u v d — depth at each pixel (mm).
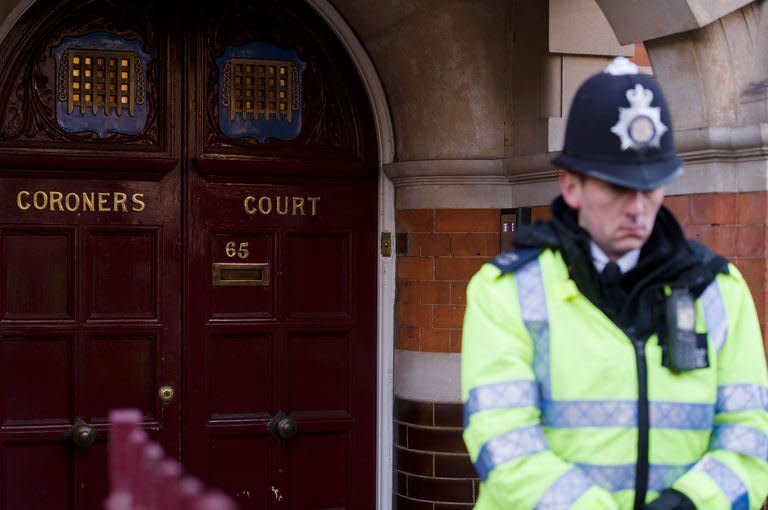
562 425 2064
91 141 5055
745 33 3871
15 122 4953
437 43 4977
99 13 5066
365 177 5387
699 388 2096
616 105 2055
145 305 5145
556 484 1945
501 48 5062
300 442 5340
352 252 5387
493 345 2080
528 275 2123
